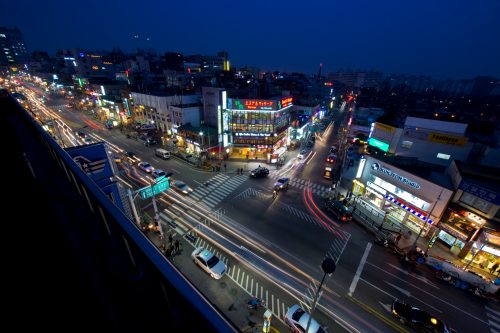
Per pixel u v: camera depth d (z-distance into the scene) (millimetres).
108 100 66062
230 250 21953
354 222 27391
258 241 23438
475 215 21562
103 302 2562
